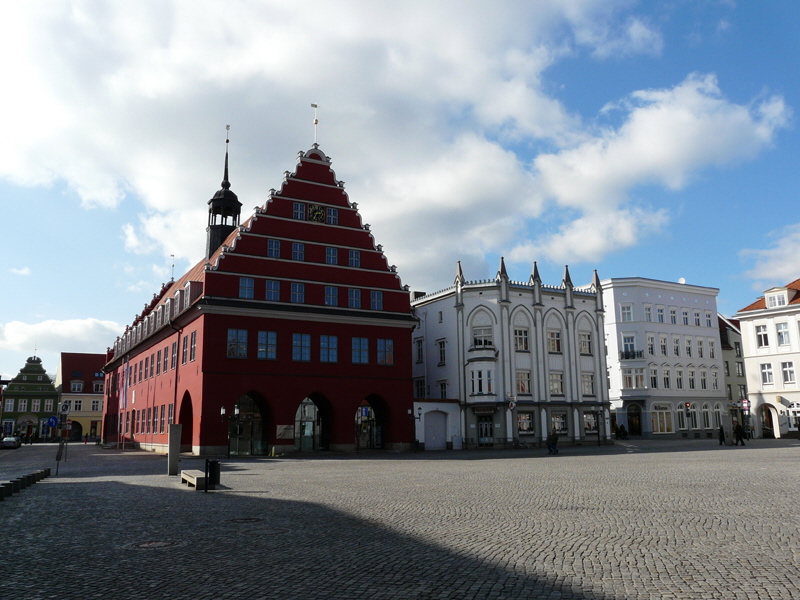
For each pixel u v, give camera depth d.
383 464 35.72
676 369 80.19
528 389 61.16
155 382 60.25
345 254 53.75
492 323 60.75
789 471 25.62
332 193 54.19
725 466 29.14
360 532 12.94
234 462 38.66
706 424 81.50
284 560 10.49
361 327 53.06
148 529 13.70
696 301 84.25
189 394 48.91
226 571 9.83
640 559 10.12
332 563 10.22
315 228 52.75
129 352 73.56
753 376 78.19
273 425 47.97
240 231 49.41
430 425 57.97
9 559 10.98
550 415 61.69
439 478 25.52
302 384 49.50
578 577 9.09
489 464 34.56
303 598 8.35
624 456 40.78
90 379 120.38
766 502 16.34
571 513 15.12
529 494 19.27
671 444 61.03
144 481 25.67
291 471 30.45
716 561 9.88
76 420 117.38
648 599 8.01
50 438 113.25
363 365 52.56
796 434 73.69
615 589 8.47
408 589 8.65
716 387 83.62
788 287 76.75
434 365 64.88
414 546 11.45
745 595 8.07
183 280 69.12
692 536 11.91
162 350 58.44
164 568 10.11
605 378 66.06
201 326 46.97
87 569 10.16
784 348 75.75
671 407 78.81
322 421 52.66
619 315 79.12
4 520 15.21
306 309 50.53
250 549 11.41
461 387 60.47
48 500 19.09
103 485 23.97
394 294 55.19
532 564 9.92
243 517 15.17
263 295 49.28
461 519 14.47
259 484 23.58
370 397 54.97
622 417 77.69
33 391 116.12
